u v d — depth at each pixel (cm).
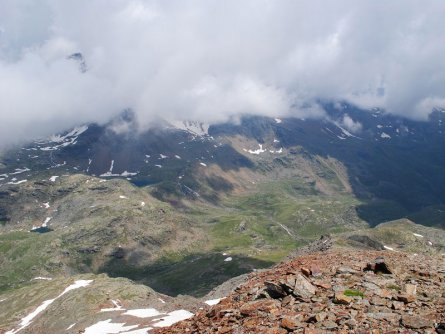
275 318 2078
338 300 2162
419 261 3144
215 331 2173
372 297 2219
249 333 1969
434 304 2078
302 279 2484
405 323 1827
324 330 1847
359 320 1909
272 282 2558
